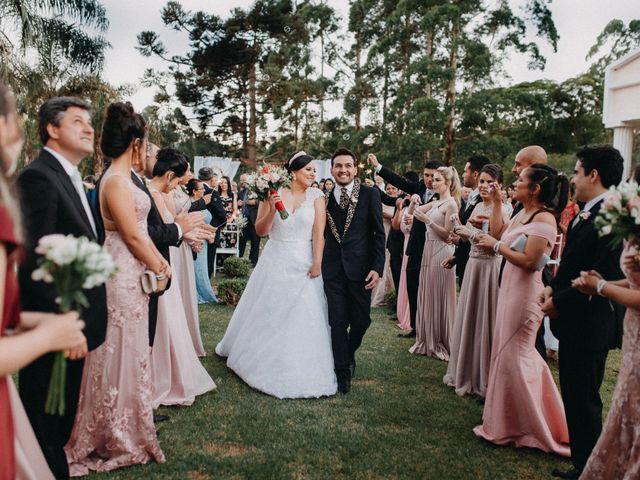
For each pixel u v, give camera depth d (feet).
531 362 10.83
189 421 11.50
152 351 12.39
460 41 79.97
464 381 13.94
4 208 3.98
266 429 11.17
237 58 96.43
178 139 102.83
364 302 14.21
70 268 4.55
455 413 12.56
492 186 13.19
